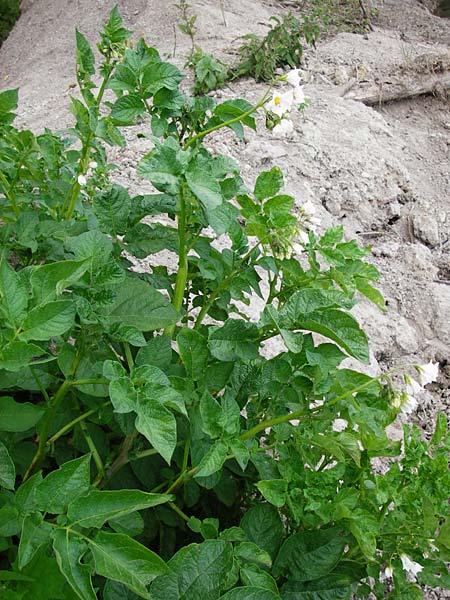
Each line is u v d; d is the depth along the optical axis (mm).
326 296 605
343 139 1757
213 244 1245
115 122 709
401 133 1991
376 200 1676
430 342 1371
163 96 648
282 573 599
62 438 675
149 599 436
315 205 1532
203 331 730
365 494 621
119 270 542
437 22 2887
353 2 2871
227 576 515
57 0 3135
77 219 828
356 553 656
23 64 2828
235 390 634
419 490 608
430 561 628
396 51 2295
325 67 2141
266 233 643
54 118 2020
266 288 1190
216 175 620
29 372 589
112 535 451
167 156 552
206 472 541
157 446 474
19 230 732
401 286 1472
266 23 2533
